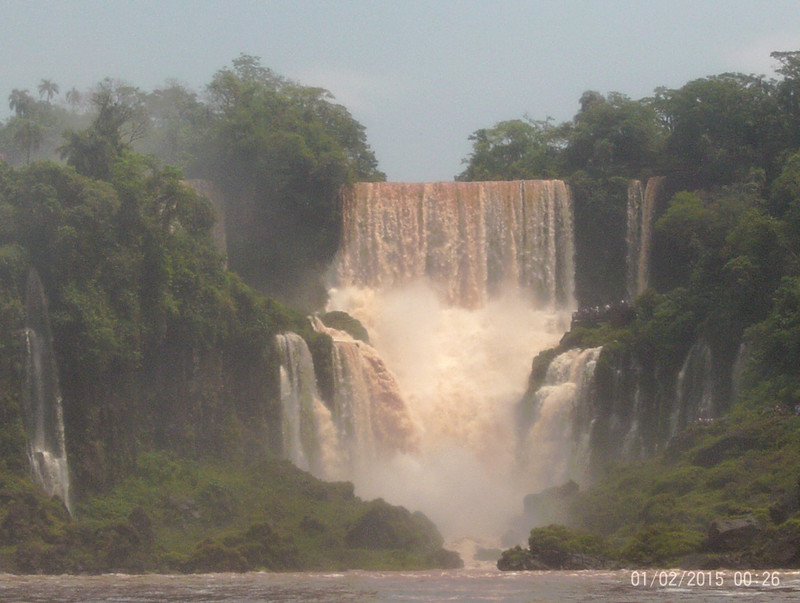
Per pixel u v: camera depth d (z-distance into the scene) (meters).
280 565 135.25
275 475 160.88
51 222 145.88
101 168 165.88
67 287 146.50
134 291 155.50
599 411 178.75
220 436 166.75
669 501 137.38
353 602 99.62
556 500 158.38
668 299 180.25
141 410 159.62
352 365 185.00
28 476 138.75
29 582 116.25
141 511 137.38
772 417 146.00
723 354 168.12
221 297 169.50
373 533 146.75
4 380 139.12
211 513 149.00
